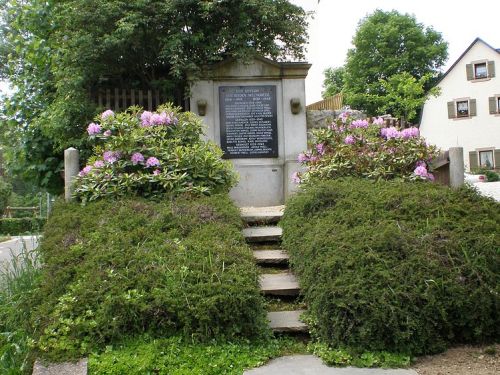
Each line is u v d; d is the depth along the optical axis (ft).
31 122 29.30
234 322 13.17
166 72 29.27
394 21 121.70
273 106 28.32
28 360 12.44
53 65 27.71
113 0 25.86
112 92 28.58
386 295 12.89
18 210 88.28
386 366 12.23
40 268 17.79
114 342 12.70
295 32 28.94
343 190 18.84
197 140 23.47
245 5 26.50
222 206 19.24
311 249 15.23
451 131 110.22
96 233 16.72
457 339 13.60
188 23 26.84
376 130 23.91
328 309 13.20
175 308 12.96
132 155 21.21
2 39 35.32
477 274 13.57
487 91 106.83
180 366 12.00
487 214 16.51
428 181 20.92
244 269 14.51
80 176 21.18
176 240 16.01
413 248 14.39
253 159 28.17
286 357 13.09
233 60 27.73
